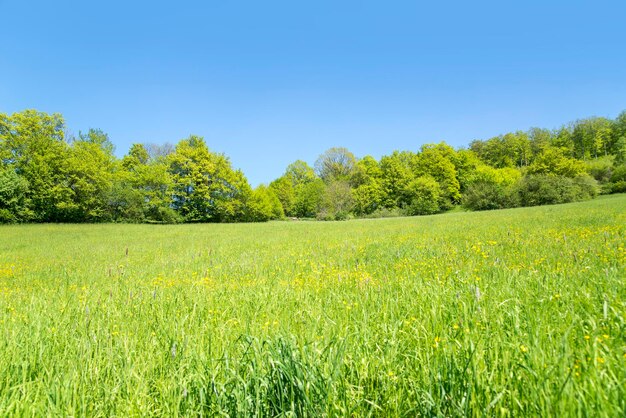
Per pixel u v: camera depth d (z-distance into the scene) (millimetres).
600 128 97188
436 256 8180
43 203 43469
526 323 2627
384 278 5957
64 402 1983
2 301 5426
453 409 1715
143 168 56125
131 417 1881
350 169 94375
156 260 12102
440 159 82000
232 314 4082
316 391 1909
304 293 4977
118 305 4789
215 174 61344
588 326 2469
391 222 32750
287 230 28578
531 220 18172
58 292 6637
